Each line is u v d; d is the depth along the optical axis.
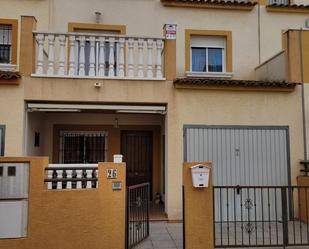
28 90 8.09
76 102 8.34
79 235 5.95
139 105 8.62
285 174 8.92
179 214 8.38
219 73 11.20
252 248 6.24
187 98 8.68
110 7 11.05
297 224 8.39
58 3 10.80
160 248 6.30
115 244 6.03
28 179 5.91
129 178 10.96
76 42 8.52
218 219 8.54
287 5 11.79
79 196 6.00
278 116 9.01
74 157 10.59
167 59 8.68
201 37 11.59
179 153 8.55
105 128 10.76
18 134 7.98
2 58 10.40
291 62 9.19
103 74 8.41
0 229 5.74
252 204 8.23
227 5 11.54
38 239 5.83
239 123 8.84
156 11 11.28
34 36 8.28
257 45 11.69
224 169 8.73
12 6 10.46
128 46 8.59
